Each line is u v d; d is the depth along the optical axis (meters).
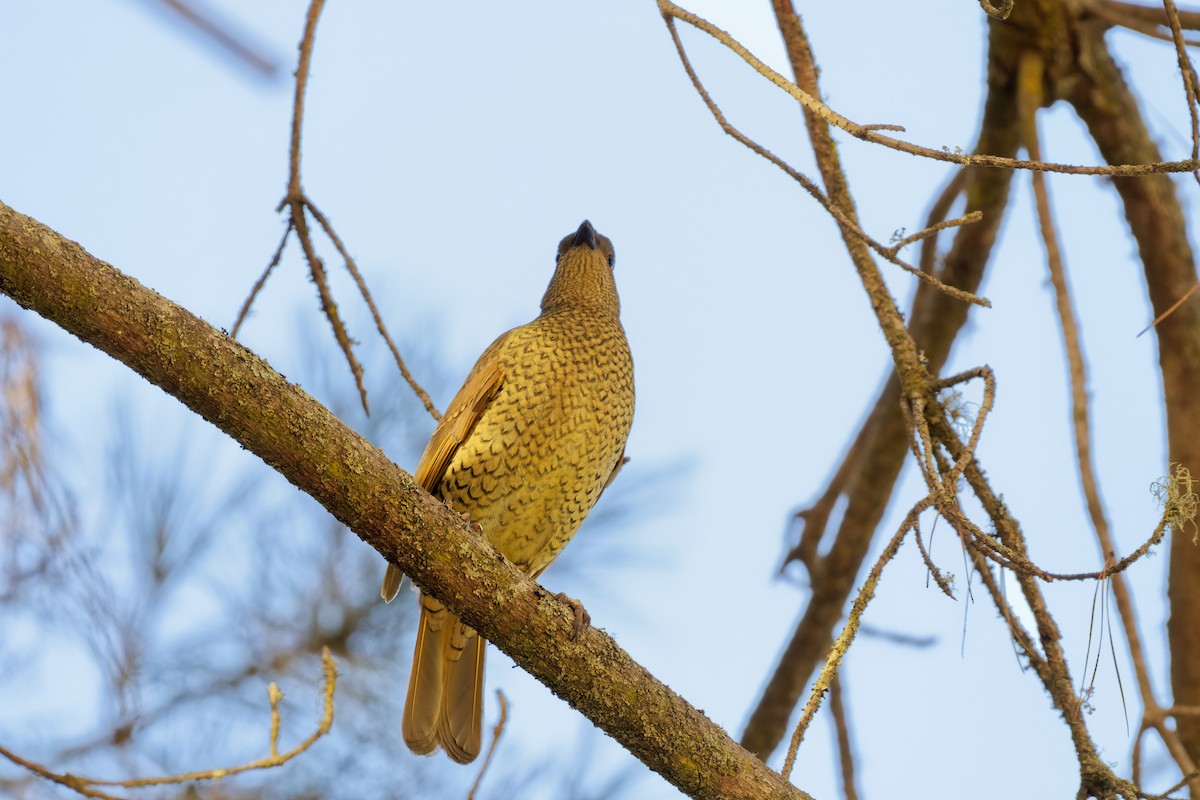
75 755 7.96
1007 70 9.96
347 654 9.08
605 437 9.86
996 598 7.76
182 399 6.48
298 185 8.02
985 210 10.48
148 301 6.29
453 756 9.25
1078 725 7.33
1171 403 10.02
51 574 8.11
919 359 8.05
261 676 8.76
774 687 11.08
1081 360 8.31
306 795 8.46
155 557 8.56
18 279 6.09
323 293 8.21
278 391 6.52
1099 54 9.87
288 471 6.71
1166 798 7.12
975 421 7.46
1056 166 6.17
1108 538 7.91
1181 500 6.58
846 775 10.48
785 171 7.02
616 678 7.38
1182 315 10.02
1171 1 6.48
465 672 9.46
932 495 6.98
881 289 8.43
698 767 7.46
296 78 7.94
